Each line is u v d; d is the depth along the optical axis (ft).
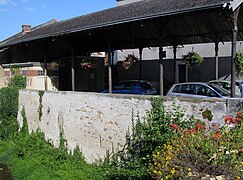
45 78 49.06
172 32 45.60
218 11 25.41
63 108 39.60
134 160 28.96
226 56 54.08
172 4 32.22
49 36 44.34
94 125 34.50
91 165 34.83
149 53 66.44
